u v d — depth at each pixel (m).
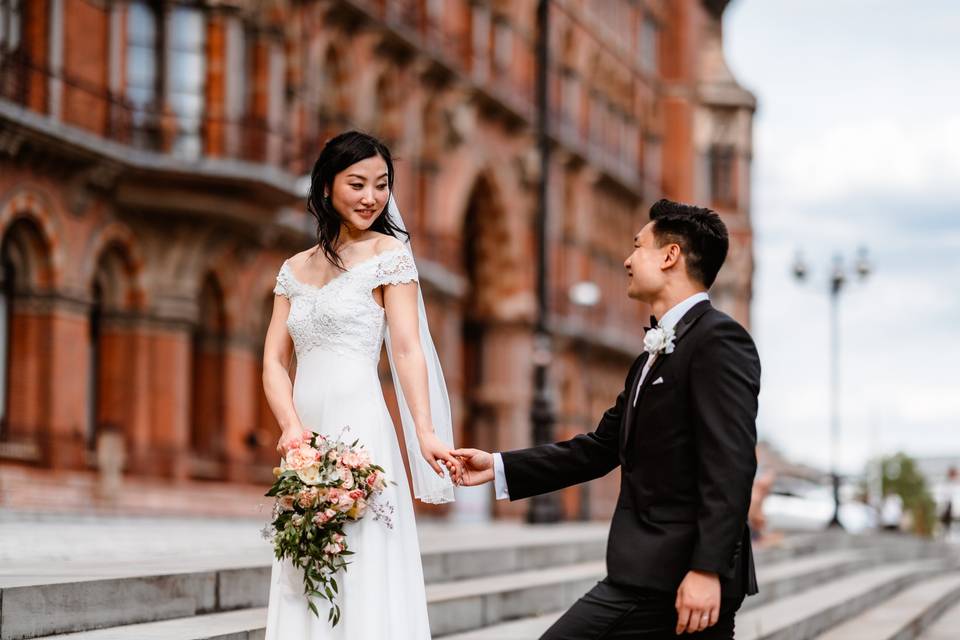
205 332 32.28
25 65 26.70
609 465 6.70
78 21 28.47
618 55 60.97
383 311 6.92
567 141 53.59
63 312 27.80
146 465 29.66
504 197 48.78
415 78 41.34
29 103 27.23
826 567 18.80
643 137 65.62
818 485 49.03
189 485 30.02
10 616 7.50
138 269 29.95
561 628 6.21
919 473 78.62
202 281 31.56
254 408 33.81
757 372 6.11
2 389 27.30
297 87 34.03
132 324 29.95
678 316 6.27
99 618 8.14
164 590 8.73
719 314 6.21
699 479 6.01
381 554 6.68
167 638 7.70
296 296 6.93
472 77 44.50
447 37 43.72
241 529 19.95
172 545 13.95
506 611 11.37
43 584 7.73
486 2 47.62
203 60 30.48
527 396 50.50
